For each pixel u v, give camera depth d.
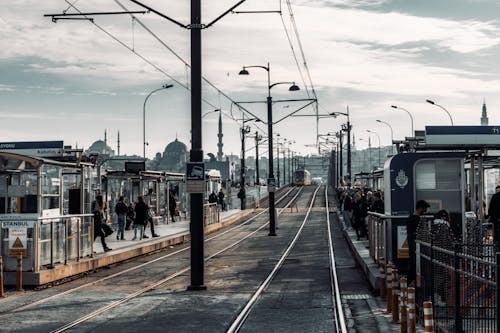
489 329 10.56
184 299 16.62
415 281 14.46
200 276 18.34
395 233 17.58
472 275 9.78
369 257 22.59
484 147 21.23
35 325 13.36
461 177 18.62
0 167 20.20
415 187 18.67
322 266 23.73
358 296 16.91
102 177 38.56
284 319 13.79
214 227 46.34
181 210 52.25
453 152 18.56
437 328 11.95
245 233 43.12
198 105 18.38
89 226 23.58
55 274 19.73
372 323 13.18
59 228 20.70
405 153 18.66
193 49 18.33
